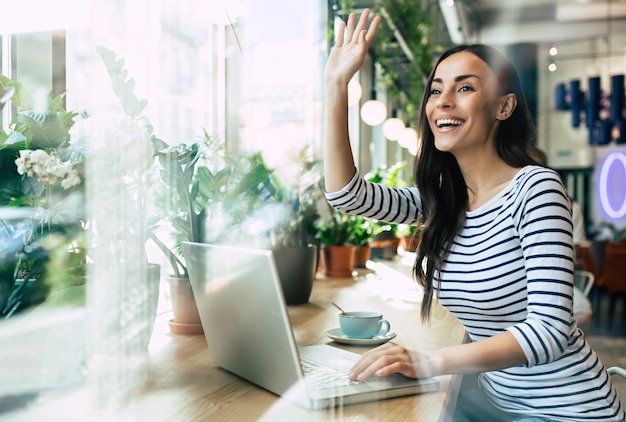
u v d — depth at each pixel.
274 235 1.83
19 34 1.25
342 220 2.75
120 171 1.12
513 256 1.11
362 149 5.88
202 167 1.56
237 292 0.96
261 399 0.93
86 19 1.28
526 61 8.59
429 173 1.28
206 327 1.10
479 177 1.21
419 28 6.07
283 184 2.10
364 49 1.35
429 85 1.29
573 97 9.07
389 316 1.73
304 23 3.02
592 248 5.33
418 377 0.99
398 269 2.96
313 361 1.13
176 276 1.34
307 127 2.89
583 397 1.10
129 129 1.15
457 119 1.19
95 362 0.96
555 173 1.09
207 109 1.89
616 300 5.06
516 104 1.22
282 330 0.87
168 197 1.32
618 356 3.24
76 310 0.97
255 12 2.43
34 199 0.98
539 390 1.13
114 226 1.09
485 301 1.14
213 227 1.51
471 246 1.18
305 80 2.99
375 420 0.85
